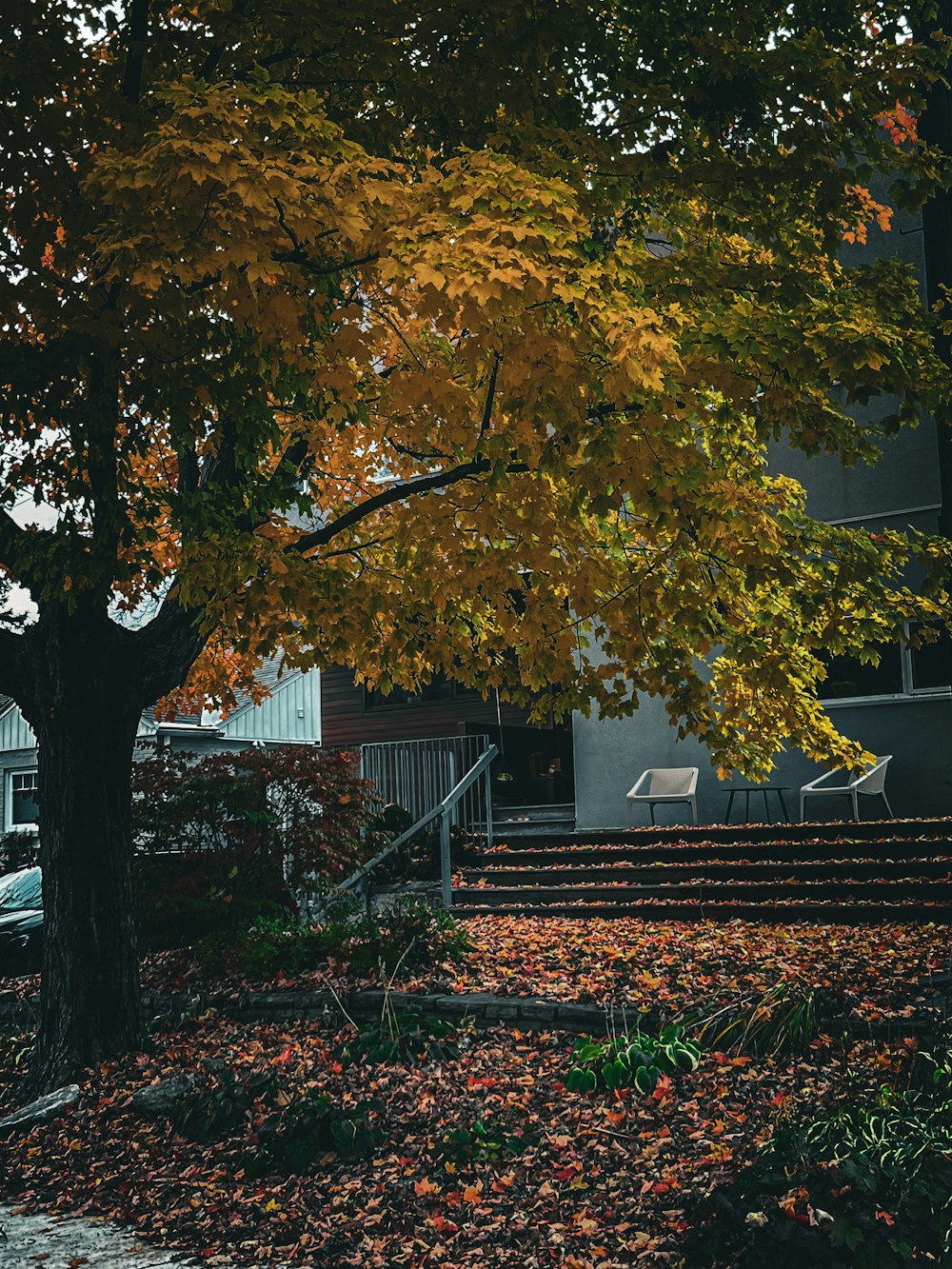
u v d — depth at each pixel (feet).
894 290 20.98
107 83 20.26
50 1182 21.97
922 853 36.52
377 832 41.45
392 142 21.83
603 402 19.81
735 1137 18.83
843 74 20.08
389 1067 24.80
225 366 19.17
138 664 28.81
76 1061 27.30
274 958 33.53
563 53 22.72
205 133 16.16
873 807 43.21
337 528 26.30
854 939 31.09
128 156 16.49
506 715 61.11
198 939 37.55
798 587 24.45
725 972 28.12
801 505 29.63
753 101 20.33
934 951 28.55
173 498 23.40
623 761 48.91
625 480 19.60
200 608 27.99
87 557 22.66
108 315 17.74
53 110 18.53
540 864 42.86
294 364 20.17
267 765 38.06
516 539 24.54
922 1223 13.73
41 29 18.92
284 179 15.78
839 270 24.97
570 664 25.13
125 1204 20.25
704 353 19.10
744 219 21.59
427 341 25.81
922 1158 14.89
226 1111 22.66
